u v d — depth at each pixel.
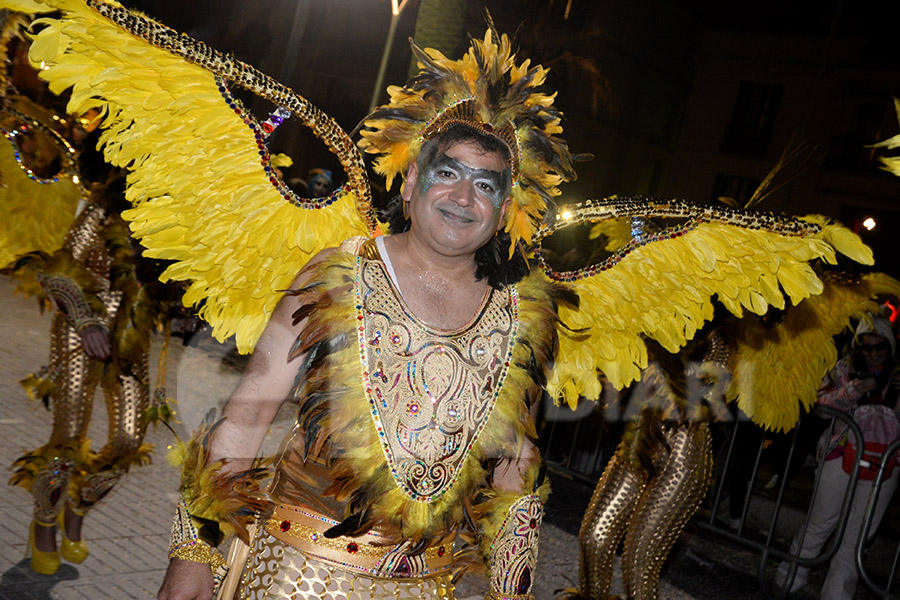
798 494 6.54
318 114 2.24
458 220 1.97
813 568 6.20
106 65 2.11
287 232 2.29
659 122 26.27
